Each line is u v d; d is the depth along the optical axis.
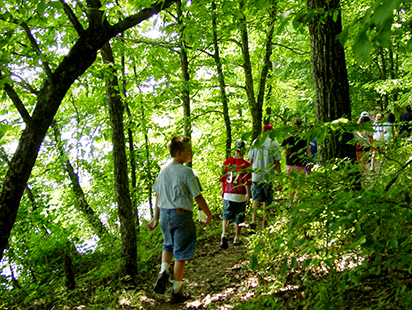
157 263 6.23
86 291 5.09
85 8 2.95
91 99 8.88
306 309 2.98
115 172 5.50
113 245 7.23
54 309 4.55
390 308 2.48
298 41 11.42
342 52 4.33
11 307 4.80
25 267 5.85
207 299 4.20
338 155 4.20
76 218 8.86
